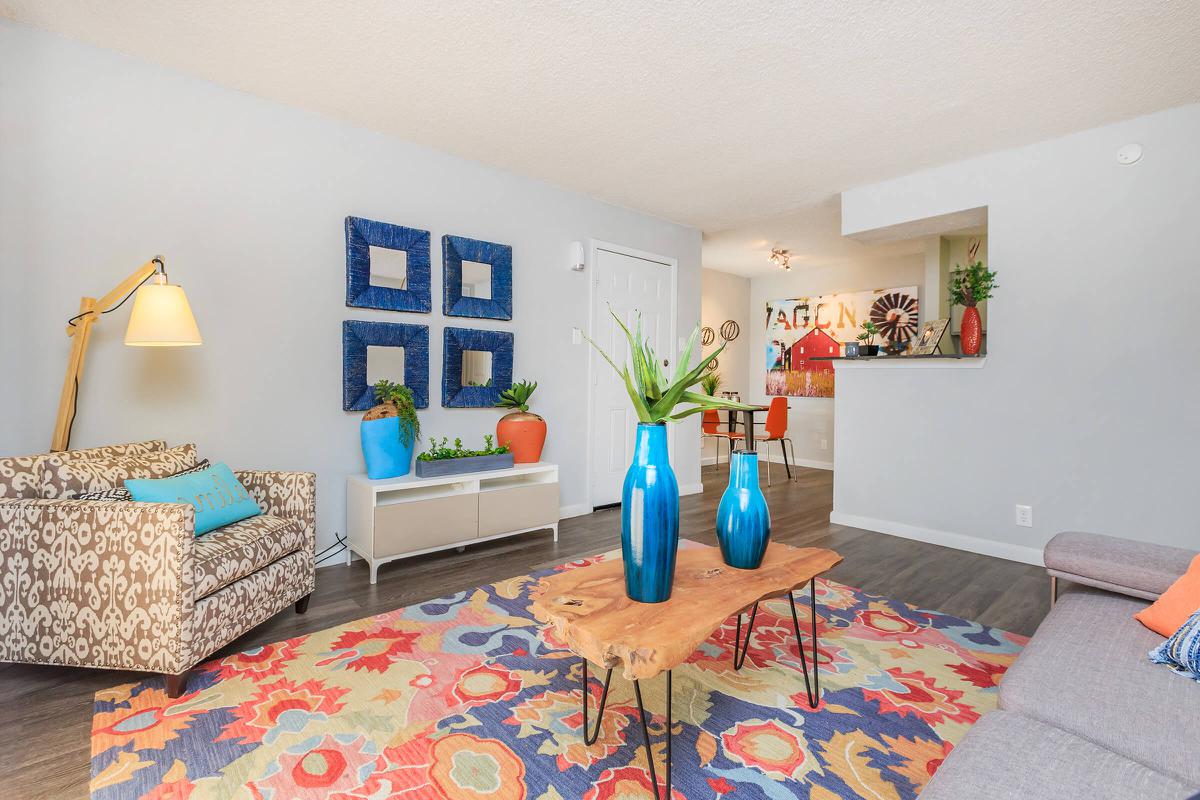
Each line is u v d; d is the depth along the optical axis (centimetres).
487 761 142
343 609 241
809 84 256
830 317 666
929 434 358
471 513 311
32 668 188
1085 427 301
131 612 170
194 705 166
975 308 342
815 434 680
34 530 175
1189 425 273
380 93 270
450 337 339
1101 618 143
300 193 287
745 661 196
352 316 307
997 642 212
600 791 132
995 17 206
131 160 242
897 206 372
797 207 439
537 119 294
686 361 143
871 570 301
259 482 235
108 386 238
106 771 137
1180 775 88
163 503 176
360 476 302
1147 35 216
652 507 135
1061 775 85
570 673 188
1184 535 275
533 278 386
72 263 230
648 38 223
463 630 220
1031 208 317
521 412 361
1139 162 285
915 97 267
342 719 160
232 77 257
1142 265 284
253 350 274
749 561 161
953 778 86
